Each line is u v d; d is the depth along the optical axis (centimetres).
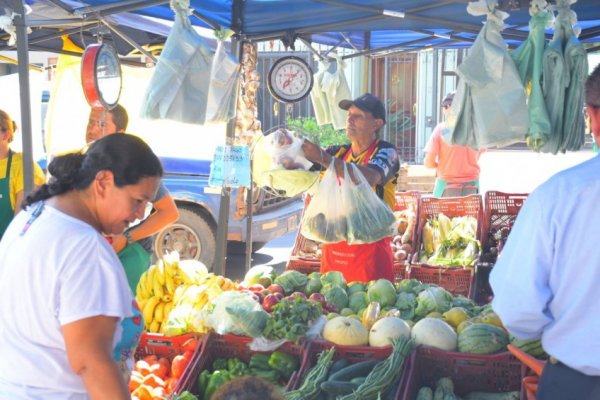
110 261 186
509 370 308
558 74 394
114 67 423
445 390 307
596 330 205
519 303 212
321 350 332
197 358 337
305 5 484
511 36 537
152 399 328
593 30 548
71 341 178
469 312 371
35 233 185
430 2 438
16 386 185
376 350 323
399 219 649
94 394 177
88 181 190
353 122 436
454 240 604
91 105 407
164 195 379
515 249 216
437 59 1426
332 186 411
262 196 821
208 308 354
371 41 683
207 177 800
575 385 212
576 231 202
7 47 567
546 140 393
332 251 445
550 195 207
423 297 379
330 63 625
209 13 496
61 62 662
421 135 1457
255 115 538
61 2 440
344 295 390
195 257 803
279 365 329
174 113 416
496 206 617
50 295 180
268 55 1408
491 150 1612
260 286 401
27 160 399
